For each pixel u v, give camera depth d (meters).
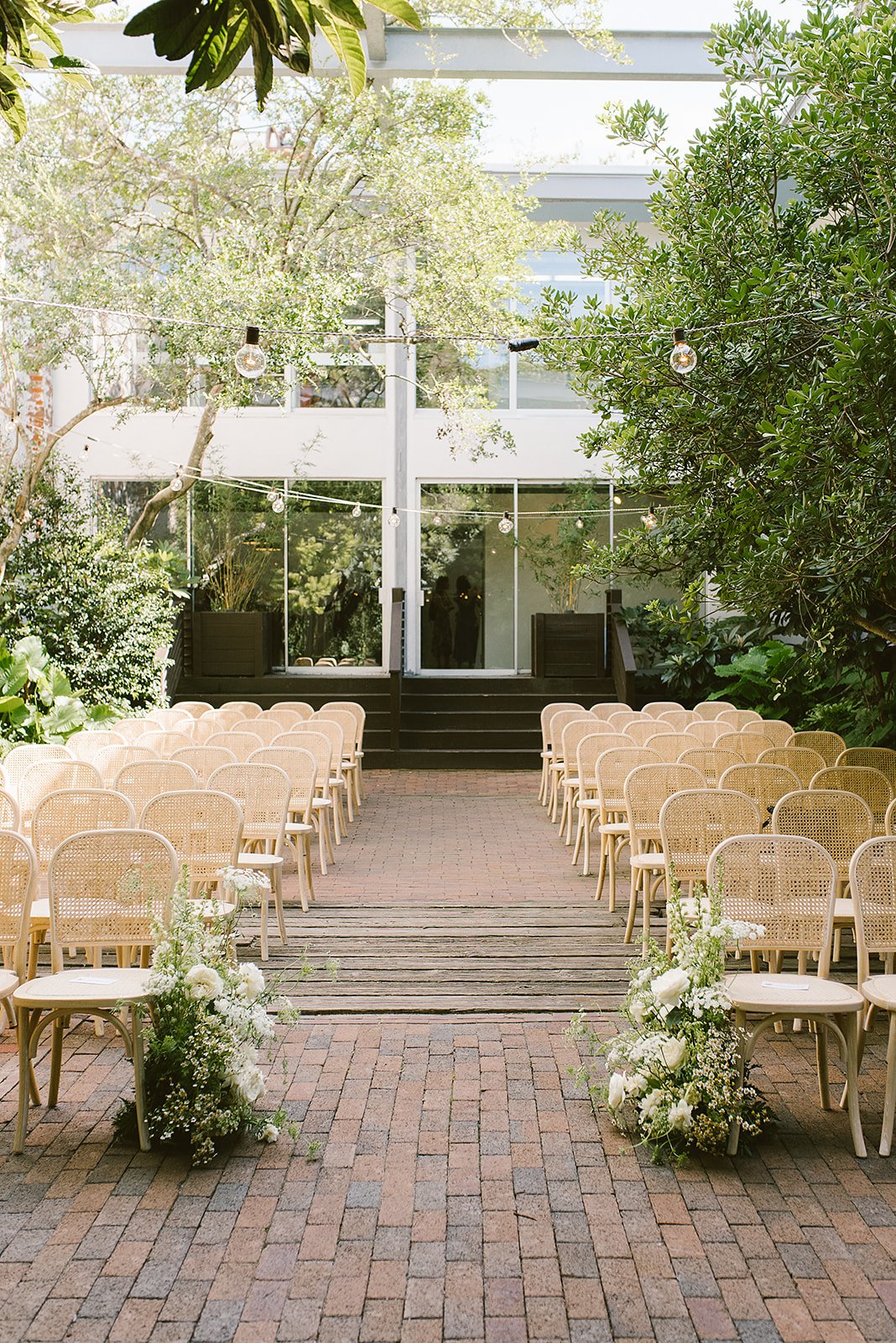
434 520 16.45
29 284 11.67
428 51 12.12
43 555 13.08
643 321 6.40
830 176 6.31
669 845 5.27
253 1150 3.63
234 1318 2.70
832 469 5.34
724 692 13.81
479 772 13.66
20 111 2.87
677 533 7.34
